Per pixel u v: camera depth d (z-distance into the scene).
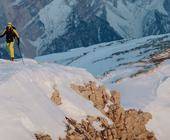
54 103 22.25
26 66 24.77
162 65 52.94
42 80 23.34
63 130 19.45
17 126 17.22
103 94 27.75
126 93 42.69
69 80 26.39
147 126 33.56
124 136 24.72
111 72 54.69
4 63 25.16
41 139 17.44
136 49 98.12
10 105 18.30
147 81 47.16
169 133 34.25
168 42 101.50
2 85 19.55
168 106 38.16
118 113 26.23
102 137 21.75
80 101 24.39
